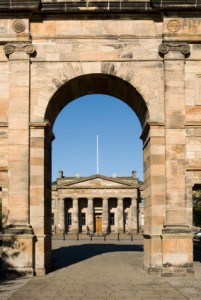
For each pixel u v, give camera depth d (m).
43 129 28.25
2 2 28.41
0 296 20.28
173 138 28.05
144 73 28.77
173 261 26.75
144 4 28.64
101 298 19.72
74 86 30.16
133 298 19.73
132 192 117.38
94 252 46.50
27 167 27.88
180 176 27.78
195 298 19.66
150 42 28.98
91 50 28.94
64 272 28.94
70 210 122.25
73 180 118.88
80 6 28.64
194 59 28.70
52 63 28.81
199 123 28.23
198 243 62.81
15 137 28.11
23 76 28.50
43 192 27.94
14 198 27.67
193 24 28.78
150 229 28.02
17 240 27.06
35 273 27.30
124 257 40.28
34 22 29.08
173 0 28.36
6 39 28.77
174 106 28.25
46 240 28.53
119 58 28.84
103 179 118.06
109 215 120.56
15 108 28.33
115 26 29.06
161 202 27.77
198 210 75.00
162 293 20.98
